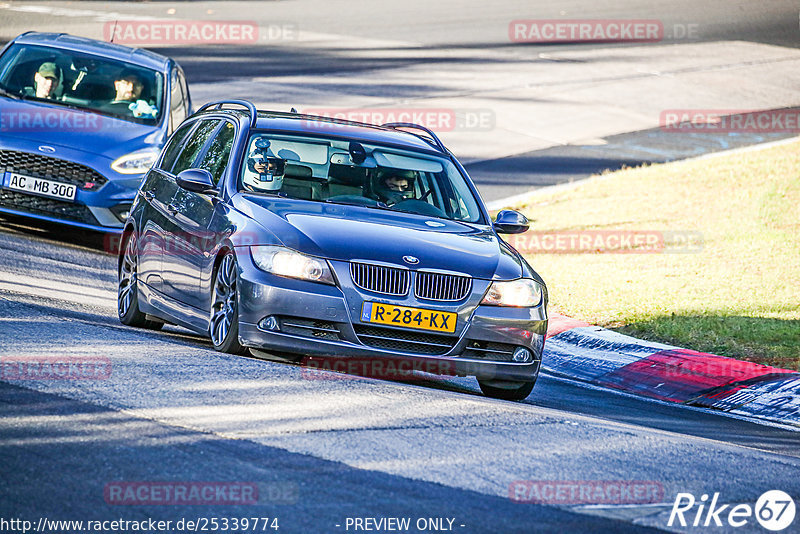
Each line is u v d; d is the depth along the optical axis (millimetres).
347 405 23984
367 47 123125
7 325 28734
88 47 52281
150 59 53125
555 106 101000
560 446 22984
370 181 31859
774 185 68875
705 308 44594
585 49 126938
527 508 18625
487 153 83562
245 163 31281
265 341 27578
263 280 27547
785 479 23172
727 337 40438
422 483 19266
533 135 90625
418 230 29859
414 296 27953
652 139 91188
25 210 45594
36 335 28000
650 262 53375
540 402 31094
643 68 118438
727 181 71562
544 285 30422
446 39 130000
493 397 30844
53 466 18047
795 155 78500
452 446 21766
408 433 22297
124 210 45938
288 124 33094
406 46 124750
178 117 51281
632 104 103750
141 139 47375
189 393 23391
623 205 67000
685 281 49375
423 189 32344
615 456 22812
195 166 33656
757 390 35094
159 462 18750
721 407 34656
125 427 20422
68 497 16891
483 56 121188
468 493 19047
